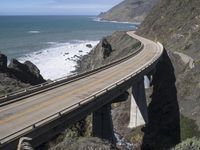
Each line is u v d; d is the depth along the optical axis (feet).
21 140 96.63
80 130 179.83
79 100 149.18
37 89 164.25
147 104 261.03
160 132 214.90
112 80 197.47
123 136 230.27
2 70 222.89
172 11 460.14
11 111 131.85
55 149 95.55
